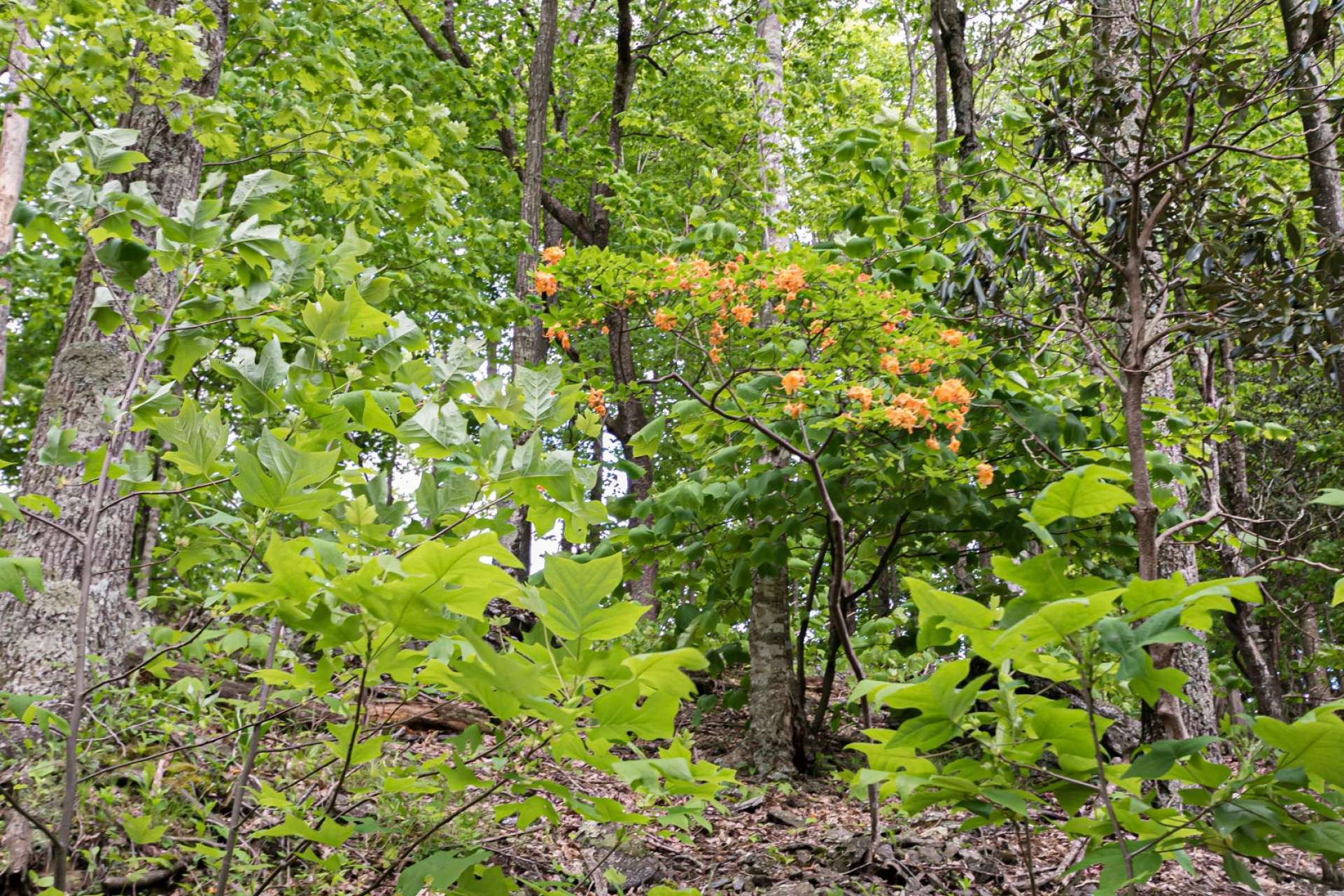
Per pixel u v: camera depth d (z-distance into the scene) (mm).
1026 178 4652
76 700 2123
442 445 2170
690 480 6426
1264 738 1388
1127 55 4160
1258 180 4551
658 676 1635
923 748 1656
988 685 5438
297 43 6930
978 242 5020
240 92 8500
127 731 2877
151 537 6348
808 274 4695
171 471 2572
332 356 2426
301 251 2580
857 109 11211
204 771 3029
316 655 3096
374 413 2275
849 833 4566
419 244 9547
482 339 2660
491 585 1530
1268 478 9898
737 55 13594
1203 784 1506
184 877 2844
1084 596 1535
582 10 15320
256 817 2980
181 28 4363
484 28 14242
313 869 2895
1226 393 7863
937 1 7953
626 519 6039
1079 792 1735
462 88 11820
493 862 3246
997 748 1736
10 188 7430
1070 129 4227
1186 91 3953
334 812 2461
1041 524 1610
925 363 4801
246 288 2393
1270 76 3682
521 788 1812
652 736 1523
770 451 6051
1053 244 4547
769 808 5234
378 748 1876
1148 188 4129
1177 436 5664
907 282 5402
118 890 2662
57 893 1965
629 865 3711
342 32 10789
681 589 7598
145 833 2377
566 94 14812
